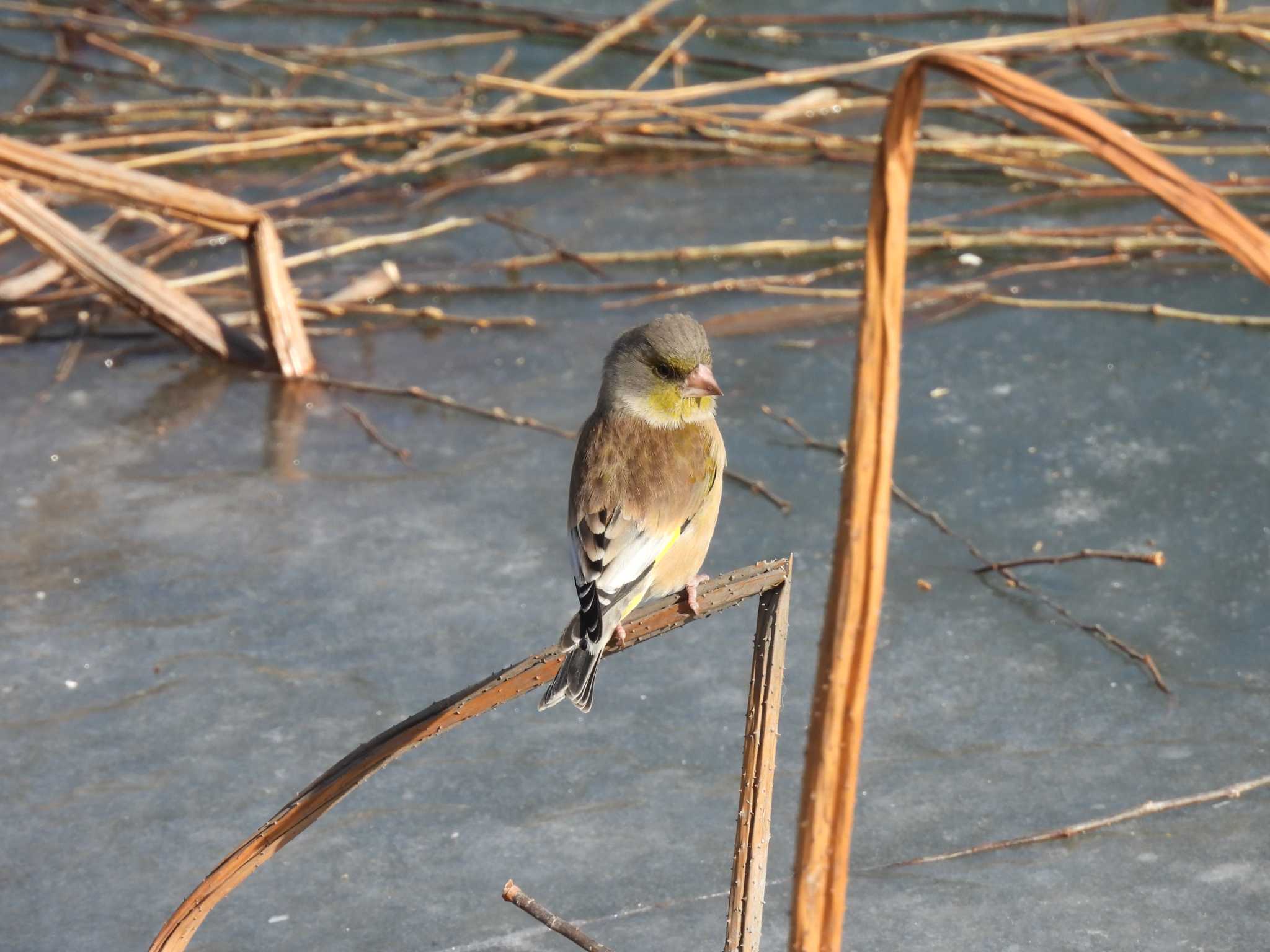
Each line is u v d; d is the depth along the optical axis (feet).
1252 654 31.40
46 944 24.70
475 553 36.47
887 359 9.86
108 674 32.12
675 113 57.57
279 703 31.04
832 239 51.98
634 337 26.68
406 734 17.31
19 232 43.19
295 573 35.73
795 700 31.24
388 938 24.75
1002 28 66.39
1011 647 32.17
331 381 44.80
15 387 44.75
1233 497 37.04
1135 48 65.10
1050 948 23.88
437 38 69.46
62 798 28.37
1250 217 51.21
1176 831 26.63
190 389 44.78
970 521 36.76
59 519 38.01
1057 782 28.02
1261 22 59.21
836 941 11.13
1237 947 23.75
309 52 65.57
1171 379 42.80
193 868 26.48
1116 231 50.88
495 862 26.61
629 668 32.48
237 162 60.08
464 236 54.65
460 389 44.57
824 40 67.67
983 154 57.52
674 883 25.88
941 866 26.05
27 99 63.62
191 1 72.69
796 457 40.04
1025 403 42.01
